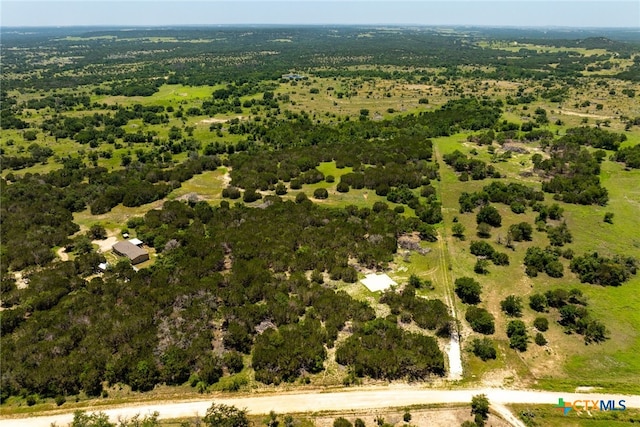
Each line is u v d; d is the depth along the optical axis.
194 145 133.88
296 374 47.22
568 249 72.62
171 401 43.75
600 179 105.62
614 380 46.59
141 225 83.44
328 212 85.31
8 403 44.06
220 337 53.28
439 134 143.75
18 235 76.50
